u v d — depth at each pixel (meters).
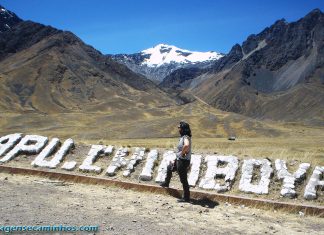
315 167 14.17
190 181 14.33
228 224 10.31
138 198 12.88
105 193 13.41
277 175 13.98
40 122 160.00
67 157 17.09
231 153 16.66
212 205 12.41
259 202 12.44
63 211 10.37
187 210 11.57
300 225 10.70
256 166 14.61
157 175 14.93
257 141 108.19
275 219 11.21
